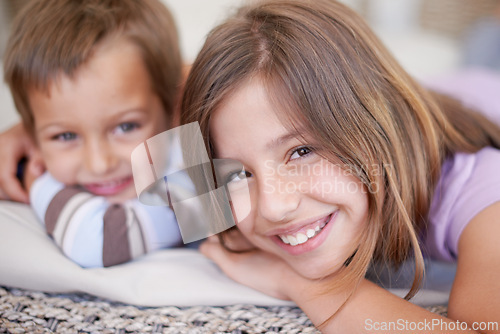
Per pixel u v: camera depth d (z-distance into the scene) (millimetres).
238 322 636
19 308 656
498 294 582
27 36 861
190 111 643
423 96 805
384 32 1812
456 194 749
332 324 613
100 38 867
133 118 899
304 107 598
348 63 653
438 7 1854
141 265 755
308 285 667
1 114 1176
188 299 677
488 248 645
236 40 626
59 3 914
